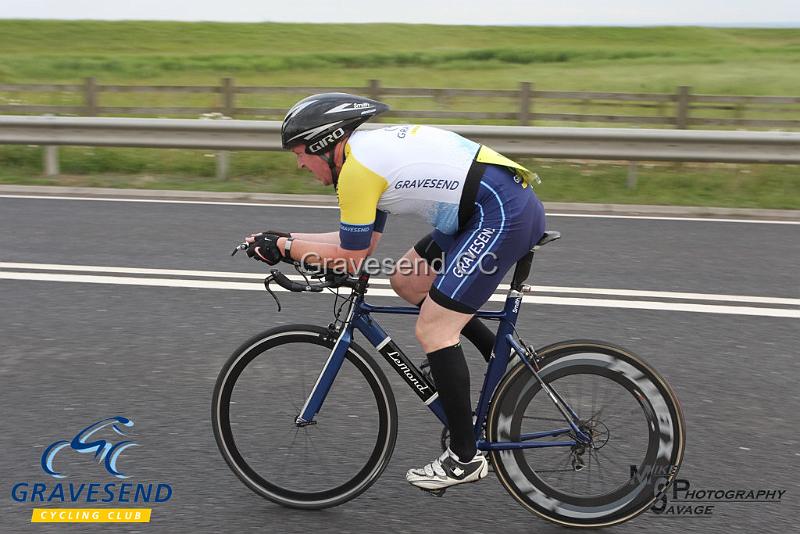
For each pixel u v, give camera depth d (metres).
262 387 4.70
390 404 4.62
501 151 13.40
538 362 4.46
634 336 7.14
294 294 8.07
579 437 4.49
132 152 15.50
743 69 35.50
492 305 7.81
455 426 4.45
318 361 4.66
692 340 7.09
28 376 6.23
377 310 4.57
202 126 13.54
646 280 8.69
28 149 15.26
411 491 4.84
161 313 7.54
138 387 6.07
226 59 36.38
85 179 13.80
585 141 13.22
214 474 4.96
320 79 31.27
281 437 4.70
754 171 14.24
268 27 51.16
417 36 52.44
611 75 33.31
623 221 11.30
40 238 10.00
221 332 7.11
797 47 47.19
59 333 7.06
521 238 4.30
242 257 9.30
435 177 4.24
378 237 4.66
